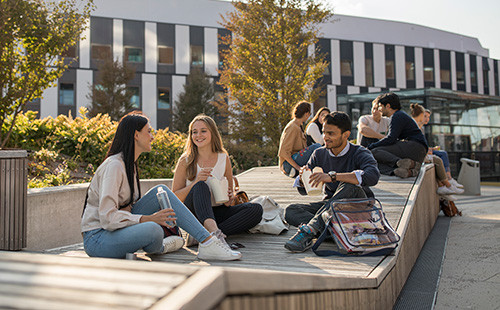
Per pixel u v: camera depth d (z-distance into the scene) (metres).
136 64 25.62
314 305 1.46
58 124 8.39
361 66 30.28
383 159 6.48
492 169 17.53
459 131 16.58
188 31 26.78
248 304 0.90
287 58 14.69
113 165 2.79
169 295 0.73
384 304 2.70
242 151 13.56
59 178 6.54
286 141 6.55
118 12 25.45
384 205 4.63
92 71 24.36
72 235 5.20
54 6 7.40
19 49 7.09
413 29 32.91
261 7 14.58
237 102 16.05
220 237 3.24
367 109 17.80
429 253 4.69
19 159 3.85
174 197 3.06
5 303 0.72
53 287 0.78
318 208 3.97
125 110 20.72
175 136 10.95
